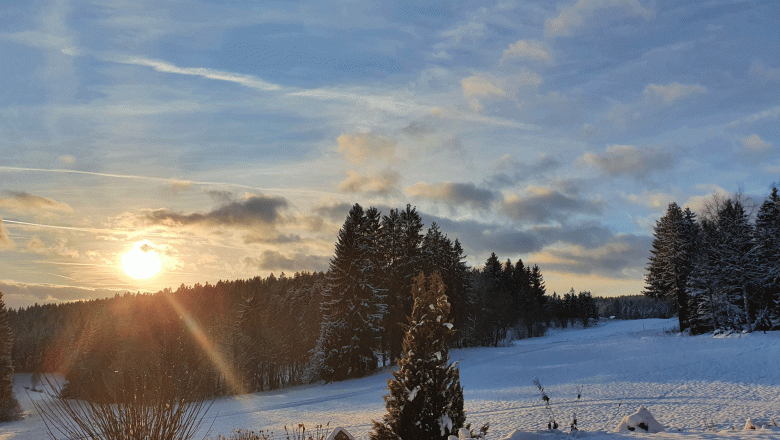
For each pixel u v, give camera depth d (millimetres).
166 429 5789
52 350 69812
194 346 58906
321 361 54781
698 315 59250
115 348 58375
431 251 64875
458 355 60688
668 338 58031
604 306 162500
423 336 11898
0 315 62219
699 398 29297
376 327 56031
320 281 74375
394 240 66312
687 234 66250
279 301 97562
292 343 74812
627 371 40719
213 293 134000
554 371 44125
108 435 5395
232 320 75812
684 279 64312
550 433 12805
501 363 51375
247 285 138875
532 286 126750
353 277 55500
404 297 60656
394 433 11594
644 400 29547
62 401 5453
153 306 99812
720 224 60375
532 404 30328
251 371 66625
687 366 40281
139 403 5754
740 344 46031
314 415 33094
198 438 23062
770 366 37062
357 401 39031
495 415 27500
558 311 128500
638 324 101062
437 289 12250
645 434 12094
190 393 6246
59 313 176000
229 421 32656
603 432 12844
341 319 55406
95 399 5633
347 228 57094
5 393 31125
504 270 117000
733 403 27234
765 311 53406
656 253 78750
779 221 58094
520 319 108812
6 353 60031
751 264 55375
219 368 63625
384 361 61094
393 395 11828
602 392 33094
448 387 11773
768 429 12023
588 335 85250
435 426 11312
